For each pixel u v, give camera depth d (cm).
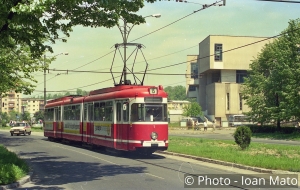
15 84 2819
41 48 1246
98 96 2362
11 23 1022
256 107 5016
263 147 2339
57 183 1192
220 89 8031
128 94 1977
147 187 1096
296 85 4403
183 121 7844
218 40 8000
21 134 5072
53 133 3397
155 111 1944
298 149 2216
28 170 1380
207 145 2509
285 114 4497
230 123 7619
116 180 1227
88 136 2498
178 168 1525
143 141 1900
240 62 8056
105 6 1130
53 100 3556
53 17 1171
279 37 4878
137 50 2477
